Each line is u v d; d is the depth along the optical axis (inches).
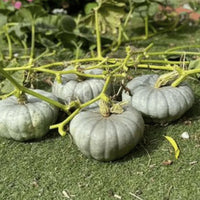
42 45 89.5
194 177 54.2
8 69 66.3
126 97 63.0
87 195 52.9
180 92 61.3
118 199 52.2
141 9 89.4
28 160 58.2
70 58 83.5
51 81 73.5
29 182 55.1
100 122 55.6
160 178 54.3
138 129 55.9
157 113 60.5
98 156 55.5
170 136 60.7
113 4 86.6
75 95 63.8
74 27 82.9
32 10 80.4
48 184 54.6
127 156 57.6
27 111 59.1
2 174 56.4
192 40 91.0
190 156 57.2
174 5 92.6
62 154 58.7
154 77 64.7
